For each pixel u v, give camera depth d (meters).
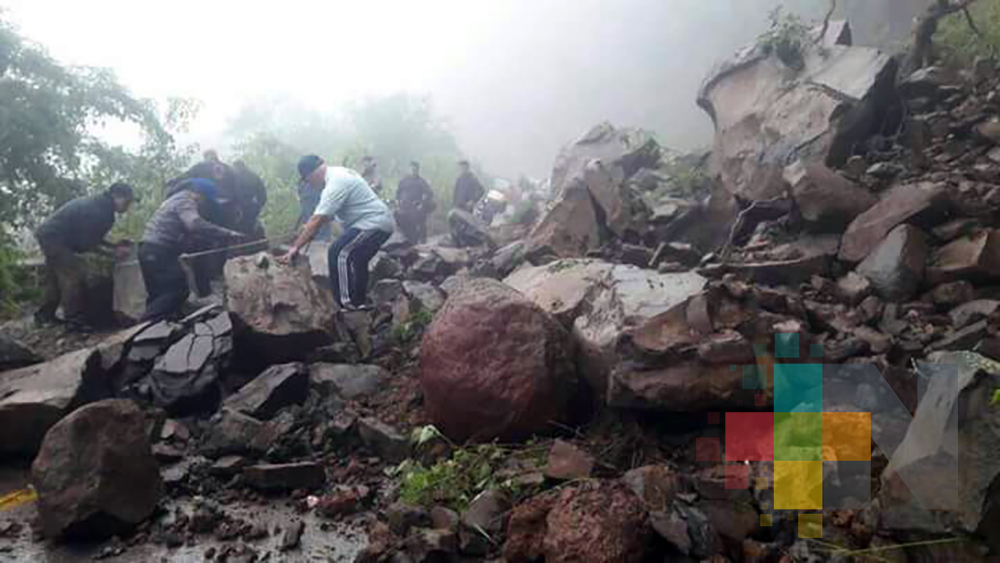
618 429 3.79
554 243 6.63
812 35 7.82
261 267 5.20
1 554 3.20
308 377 4.71
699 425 3.58
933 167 5.82
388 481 3.84
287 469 3.75
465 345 3.80
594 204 6.75
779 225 5.74
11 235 8.65
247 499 3.72
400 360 5.11
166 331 5.10
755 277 4.94
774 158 6.78
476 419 3.77
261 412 4.38
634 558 2.67
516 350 3.78
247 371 4.98
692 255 5.74
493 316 3.84
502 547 2.94
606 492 2.84
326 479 3.89
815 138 6.59
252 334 4.80
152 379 4.73
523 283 5.35
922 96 6.71
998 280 4.28
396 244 8.32
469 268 7.48
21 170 9.40
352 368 4.78
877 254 4.57
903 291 4.36
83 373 4.47
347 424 4.19
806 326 3.93
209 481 3.86
